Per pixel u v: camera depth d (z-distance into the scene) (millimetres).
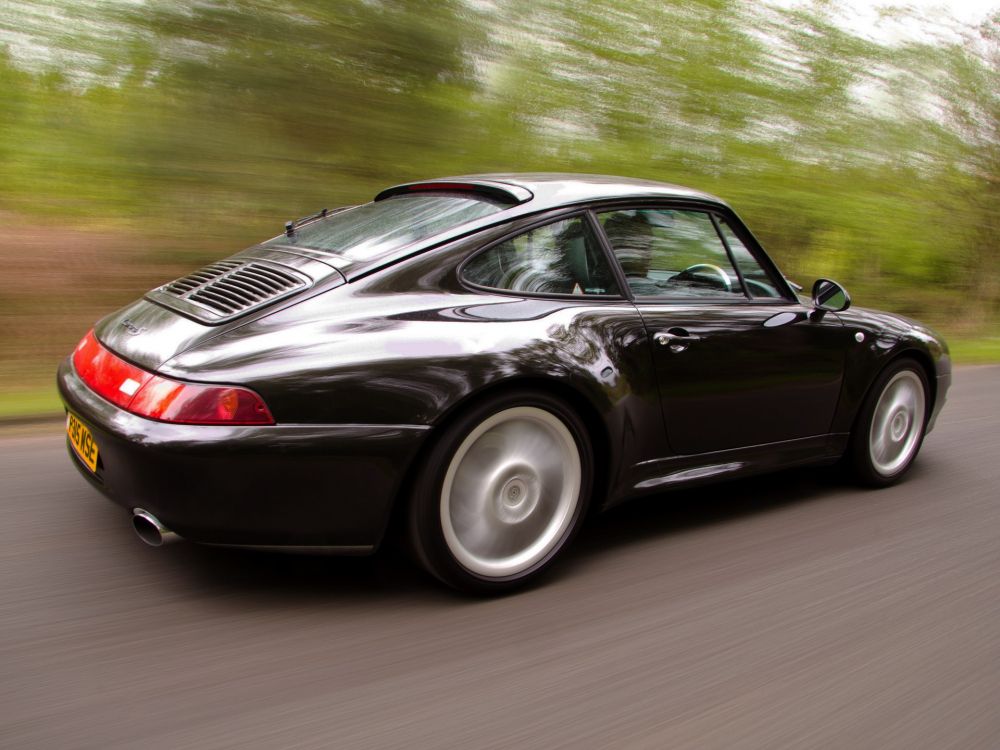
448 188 3217
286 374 2336
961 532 3471
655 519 3449
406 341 2498
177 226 6969
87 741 1926
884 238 10500
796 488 3900
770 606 2762
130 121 6914
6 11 6578
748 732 2096
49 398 4570
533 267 2852
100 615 2494
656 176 9594
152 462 2291
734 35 10086
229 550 2932
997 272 10922
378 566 2893
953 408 5633
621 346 2889
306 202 7410
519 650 2430
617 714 2145
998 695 2312
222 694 2137
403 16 7629
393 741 1990
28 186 6746
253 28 7090
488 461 2650
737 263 3379
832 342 3537
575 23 8977
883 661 2457
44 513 3150
